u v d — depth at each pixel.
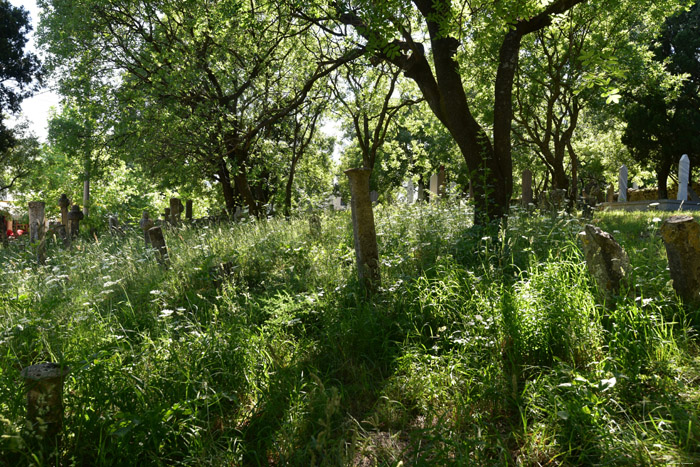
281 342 4.38
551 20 9.30
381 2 7.96
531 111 20.55
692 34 29.72
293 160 19.67
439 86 9.63
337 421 3.16
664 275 4.35
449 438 2.76
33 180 37.69
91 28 17.48
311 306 5.05
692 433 2.56
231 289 5.74
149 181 21.64
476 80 19.11
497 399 3.24
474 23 8.47
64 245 11.91
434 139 34.28
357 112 19.83
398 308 4.82
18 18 30.55
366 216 5.55
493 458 2.72
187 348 3.90
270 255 7.85
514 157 27.83
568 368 3.32
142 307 5.89
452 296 4.84
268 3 11.94
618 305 3.76
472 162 9.45
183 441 2.96
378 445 2.81
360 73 18.88
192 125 15.07
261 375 3.75
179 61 14.88
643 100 28.88
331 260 6.93
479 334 3.94
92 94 17.69
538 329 3.82
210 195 23.73
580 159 35.44
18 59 30.30
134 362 3.72
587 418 2.74
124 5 17.27
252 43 14.27
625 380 3.07
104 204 28.88
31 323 4.21
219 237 9.77
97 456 2.71
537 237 6.58
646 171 35.28
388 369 3.97
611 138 34.06
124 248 9.51
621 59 17.45
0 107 31.28
